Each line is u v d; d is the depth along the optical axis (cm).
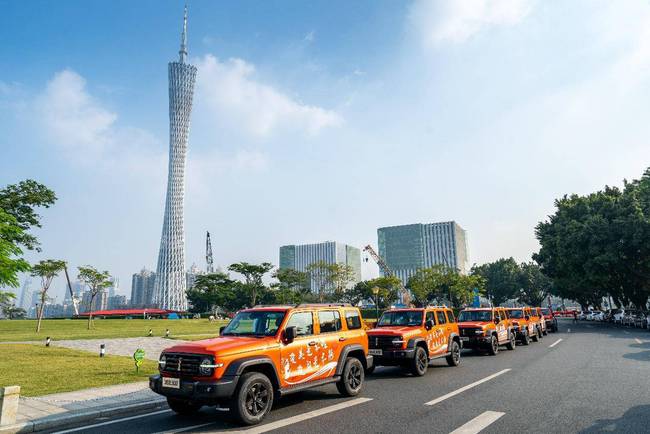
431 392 938
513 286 10631
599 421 682
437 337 1310
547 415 721
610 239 3925
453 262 17312
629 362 1359
